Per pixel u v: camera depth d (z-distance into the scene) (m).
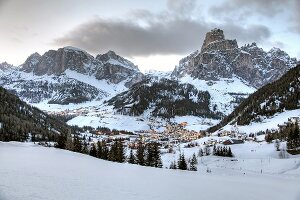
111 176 110.06
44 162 130.62
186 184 111.06
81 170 117.19
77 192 72.94
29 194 65.62
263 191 113.06
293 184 141.00
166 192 88.31
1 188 68.25
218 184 121.69
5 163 115.81
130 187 89.50
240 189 112.88
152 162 194.25
